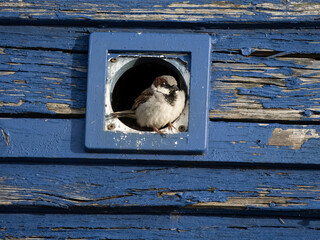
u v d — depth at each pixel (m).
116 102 6.02
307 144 4.62
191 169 4.64
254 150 4.61
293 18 4.74
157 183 4.60
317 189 4.59
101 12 4.79
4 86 4.72
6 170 4.63
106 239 4.62
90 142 4.51
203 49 4.64
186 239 4.62
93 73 4.62
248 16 4.77
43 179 4.62
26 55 4.78
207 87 4.60
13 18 4.76
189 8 4.80
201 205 4.57
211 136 4.62
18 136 4.62
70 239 4.61
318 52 4.75
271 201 4.57
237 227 4.65
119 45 4.65
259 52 4.79
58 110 4.70
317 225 4.65
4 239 4.62
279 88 4.73
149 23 4.80
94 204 4.57
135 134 4.52
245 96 4.73
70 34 4.81
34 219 4.66
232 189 4.59
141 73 6.20
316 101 4.71
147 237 4.62
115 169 4.64
